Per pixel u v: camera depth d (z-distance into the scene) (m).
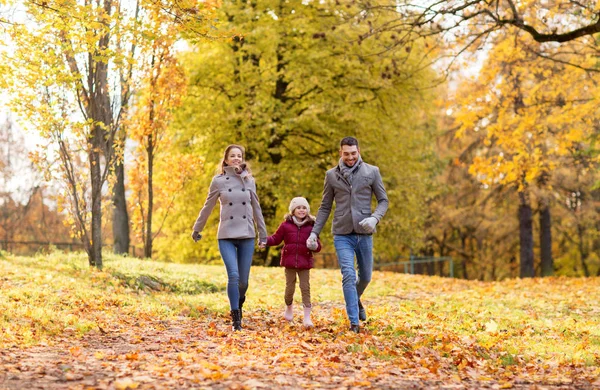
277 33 20.16
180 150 22.00
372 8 13.22
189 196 23.89
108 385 4.42
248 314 9.07
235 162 7.95
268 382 4.66
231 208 7.76
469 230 35.19
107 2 11.06
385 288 13.10
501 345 6.99
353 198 7.57
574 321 9.32
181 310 9.17
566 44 16.16
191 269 14.81
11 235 39.19
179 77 16.64
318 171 21.73
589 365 6.00
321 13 20.05
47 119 12.36
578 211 28.39
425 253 37.44
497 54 16.12
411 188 22.12
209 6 9.40
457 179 29.83
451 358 6.11
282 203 20.97
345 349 6.22
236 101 20.66
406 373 5.29
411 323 8.34
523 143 17.39
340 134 21.25
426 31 14.23
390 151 22.19
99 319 7.84
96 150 12.61
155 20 9.79
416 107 23.12
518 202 27.62
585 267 35.47
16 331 6.46
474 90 16.88
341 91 21.25
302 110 21.80
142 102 17.39
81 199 13.21
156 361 5.41
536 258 39.03
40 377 4.62
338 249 7.58
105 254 15.59
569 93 16.98
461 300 11.57
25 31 10.28
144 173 19.05
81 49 11.30
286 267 7.98
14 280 9.98
